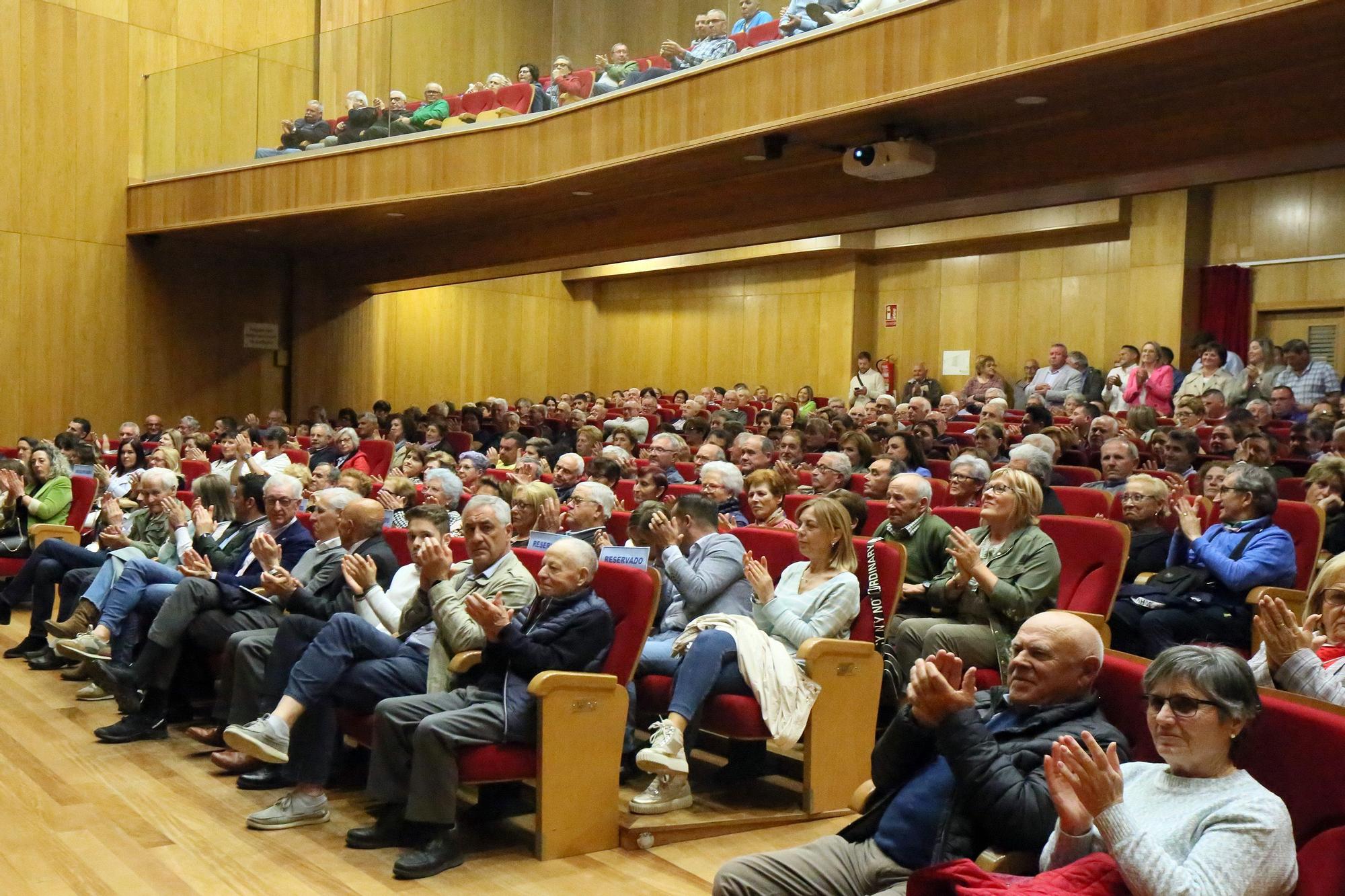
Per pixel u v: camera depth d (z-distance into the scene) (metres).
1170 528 4.90
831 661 3.73
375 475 9.45
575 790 3.47
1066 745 1.94
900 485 4.55
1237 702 1.97
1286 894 1.87
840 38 6.77
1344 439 5.65
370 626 3.78
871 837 2.56
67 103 11.68
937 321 13.15
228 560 4.95
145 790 3.95
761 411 9.62
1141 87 6.17
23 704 5.01
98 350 11.94
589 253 10.52
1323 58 5.61
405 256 12.52
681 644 3.82
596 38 8.57
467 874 3.30
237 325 12.98
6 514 6.96
